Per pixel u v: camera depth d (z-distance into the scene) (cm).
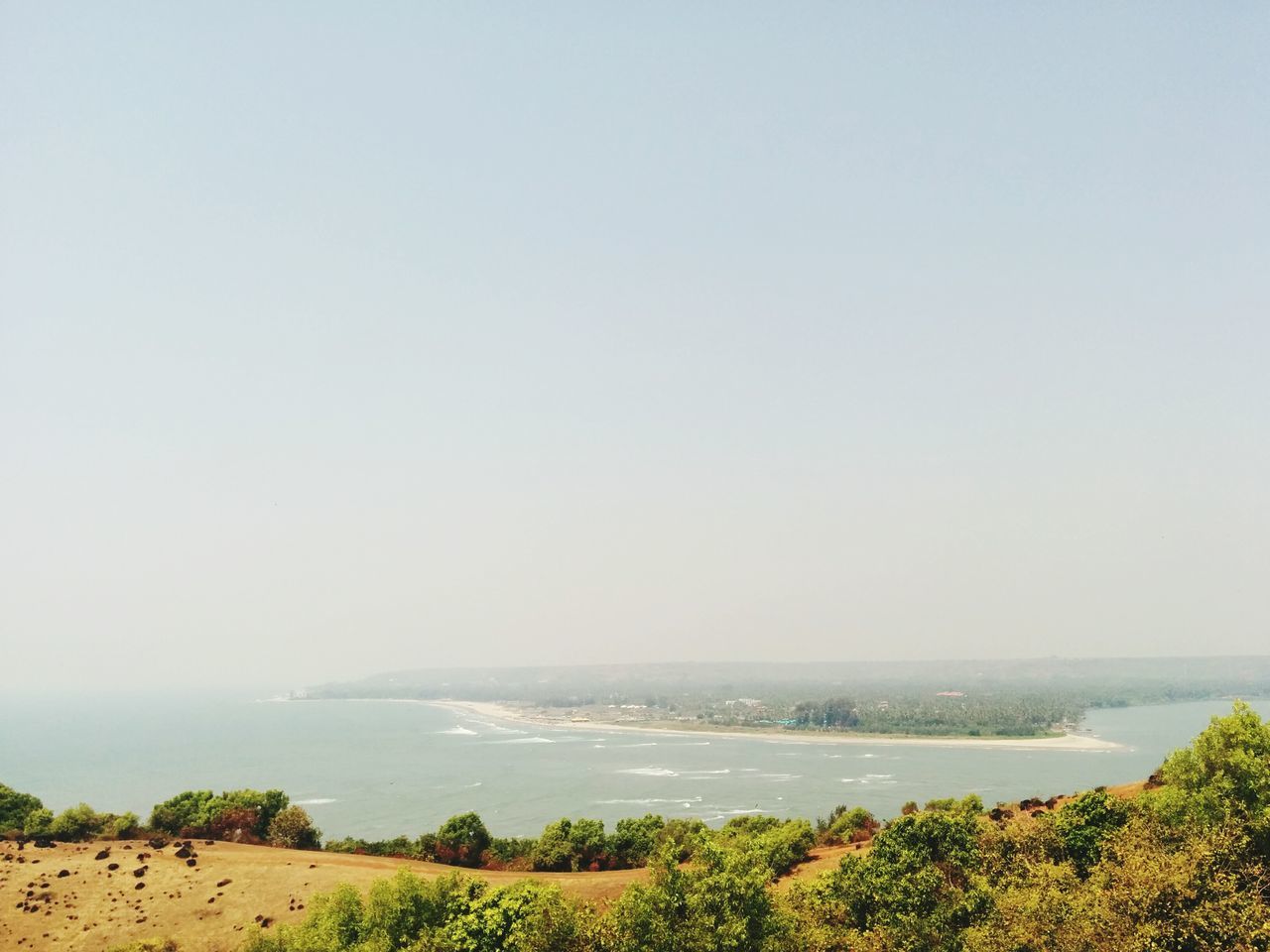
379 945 4934
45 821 9500
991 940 3700
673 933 3819
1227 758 4725
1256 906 3356
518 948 4419
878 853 4884
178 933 6462
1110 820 5003
